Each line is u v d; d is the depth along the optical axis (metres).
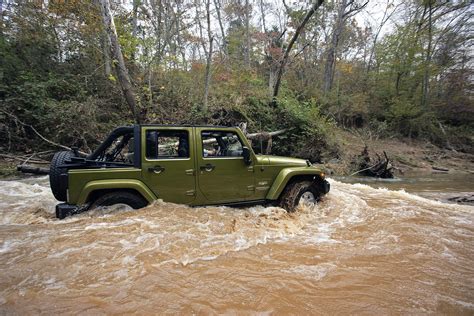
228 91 15.65
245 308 2.07
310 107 15.76
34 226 3.36
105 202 3.61
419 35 21.58
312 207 4.96
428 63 21.19
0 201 4.97
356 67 25.61
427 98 22.19
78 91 12.10
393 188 9.10
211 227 3.65
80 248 2.89
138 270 2.54
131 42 11.23
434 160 16.97
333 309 2.10
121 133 4.11
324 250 3.21
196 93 14.56
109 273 2.47
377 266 2.82
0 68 11.23
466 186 9.59
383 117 22.09
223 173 4.30
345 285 2.44
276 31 22.67
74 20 12.66
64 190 3.66
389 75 22.58
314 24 18.47
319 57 24.02
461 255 3.14
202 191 4.16
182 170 4.01
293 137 14.04
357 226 4.12
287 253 3.09
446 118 23.61
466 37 22.33
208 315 1.97
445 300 2.25
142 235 3.22
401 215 4.70
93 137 10.89
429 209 5.16
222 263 2.78
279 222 4.15
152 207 3.75
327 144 13.87
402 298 2.27
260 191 4.64
